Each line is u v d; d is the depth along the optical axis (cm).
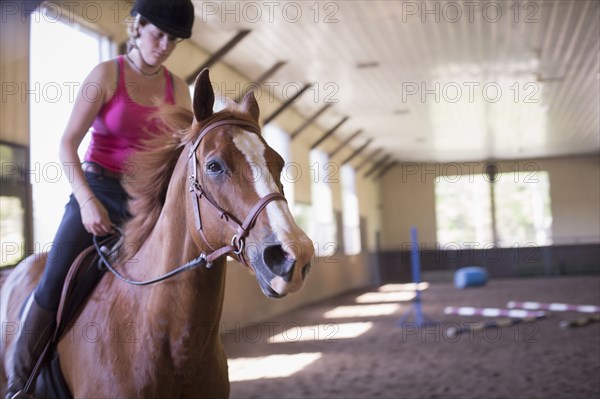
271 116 1075
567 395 407
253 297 952
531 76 1176
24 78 483
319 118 1413
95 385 167
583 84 1245
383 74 1105
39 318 183
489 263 1970
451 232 2303
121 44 609
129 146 199
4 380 201
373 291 1595
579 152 2170
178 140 173
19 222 472
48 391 185
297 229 143
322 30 850
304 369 539
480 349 612
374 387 454
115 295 177
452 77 1158
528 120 1585
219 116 160
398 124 1562
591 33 923
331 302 1303
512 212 2291
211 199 153
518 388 433
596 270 1927
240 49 894
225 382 179
